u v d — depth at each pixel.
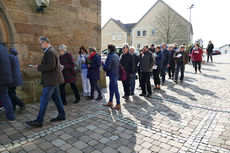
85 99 5.70
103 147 2.89
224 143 3.02
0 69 3.53
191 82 8.37
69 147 2.89
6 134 3.31
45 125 3.71
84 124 3.78
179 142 3.06
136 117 4.17
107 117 4.17
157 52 6.84
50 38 5.69
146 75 5.84
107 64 4.67
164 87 7.39
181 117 4.17
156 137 3.22
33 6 5.15
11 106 3.84
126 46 5.53
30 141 3.07
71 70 5.05
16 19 4.82
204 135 3.30
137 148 2.87
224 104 5.14
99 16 7.31
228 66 14.10
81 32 6.65
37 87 5.16
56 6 5.74
